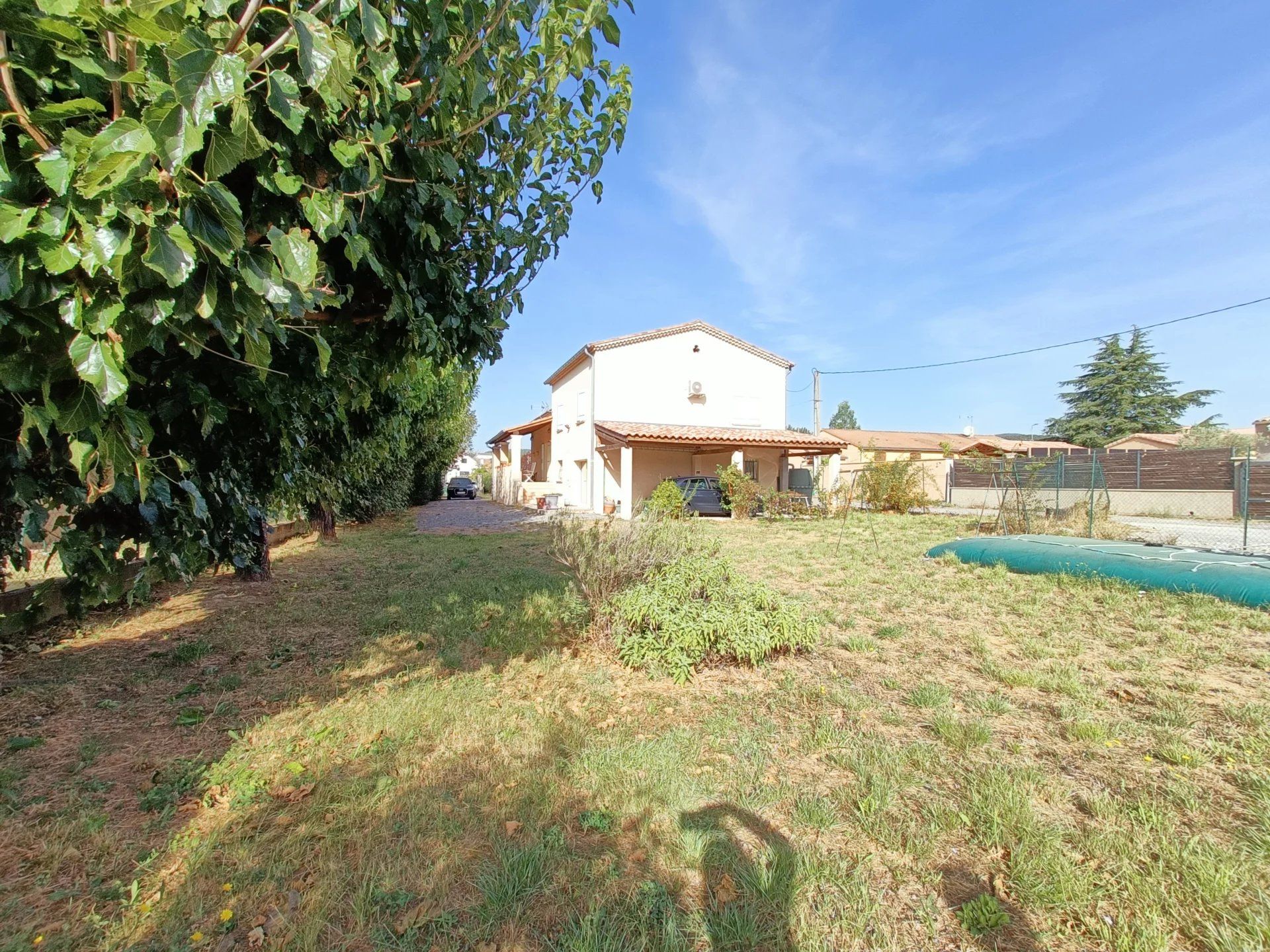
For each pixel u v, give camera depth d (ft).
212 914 6.40
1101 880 6.88
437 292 8.98
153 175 3.79
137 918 6.32
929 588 24.43
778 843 7.62
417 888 6.79
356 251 5.89
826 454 74.33
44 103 4.02
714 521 56.85
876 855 7.46
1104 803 8.38
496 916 6.37
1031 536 35.86
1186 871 6.93
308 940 5.97
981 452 104.63
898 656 15.61
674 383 71.36
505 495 106.93
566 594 22.49
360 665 14.89
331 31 4.35
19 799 8.63
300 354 8.77
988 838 7.64
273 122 4.90
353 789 8.75
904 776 9.21
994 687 13.41
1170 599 21.09
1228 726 11.14
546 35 7.59
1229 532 44.96
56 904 6.52
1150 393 125.18
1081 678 13.89
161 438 8.39
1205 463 60.90
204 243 4.00
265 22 4.69
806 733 10.94
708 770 9.52
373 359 10.00
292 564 31.86
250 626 18.76
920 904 6.63
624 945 5.97
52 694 12.91
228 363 7.72
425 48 6.01
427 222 7.81
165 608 21.34
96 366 3.93
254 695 12.91
